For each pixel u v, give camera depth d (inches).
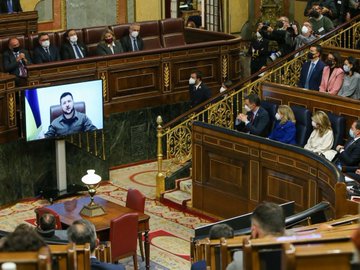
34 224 578.9
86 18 865.5
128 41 746.8
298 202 514.3
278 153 525.0
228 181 571.8
